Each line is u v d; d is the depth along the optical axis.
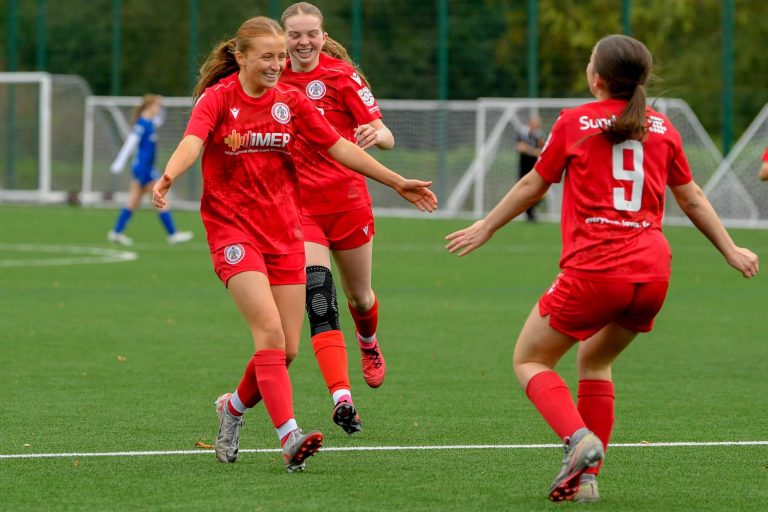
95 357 28.61
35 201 93.12
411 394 24.42
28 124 91.44
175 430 20.69
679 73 89.44
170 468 17.86
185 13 93.75
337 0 91.38
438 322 35.44
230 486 16.72
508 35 88.25
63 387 24.77
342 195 22.06
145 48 94.06
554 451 19.22
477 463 18.36
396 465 18.20
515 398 23.98
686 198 16.33
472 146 85.75
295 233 18.20
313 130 17.89
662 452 19.20
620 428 21.16
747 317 36.94
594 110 15.61
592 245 15.37
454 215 85.56
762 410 22.84
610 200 15.42
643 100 15.41
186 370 26.98
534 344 15.90
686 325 35.16
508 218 15.96
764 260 55.50
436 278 47.75
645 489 16.77
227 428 18.28
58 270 48.69
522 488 16.75
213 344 30.81
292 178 18.25
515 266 52.69
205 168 17.95
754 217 77.56
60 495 16.14
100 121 91.31
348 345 31.30
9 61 96.00
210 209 17.95
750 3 89.31
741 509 15.69
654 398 24.09
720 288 44.88
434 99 89.44
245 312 17.64
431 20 89.56
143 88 94.12
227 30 93.25
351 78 22.27
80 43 95.25
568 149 15.53
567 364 28.45
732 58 82.25
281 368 17.52
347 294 23.00
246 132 17.64
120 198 91.44
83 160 91.75
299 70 22.31
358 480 17.14
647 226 15.59
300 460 17.38
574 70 89.31
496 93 88.62
